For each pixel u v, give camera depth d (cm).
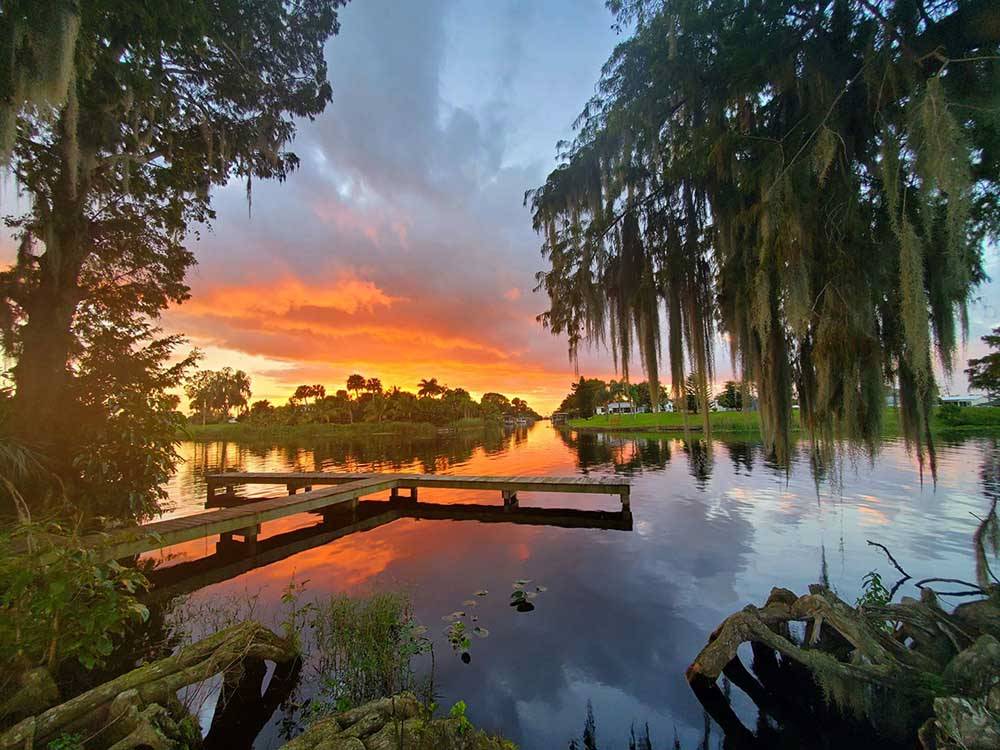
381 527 841
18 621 219
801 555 550
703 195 331
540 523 846
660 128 315
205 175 688
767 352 292
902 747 240
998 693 204
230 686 303
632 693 302
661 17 285
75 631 236
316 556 650
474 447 3012
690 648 356
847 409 251
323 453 2725
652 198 349
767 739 255
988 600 271
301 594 495
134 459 564
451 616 426
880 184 243
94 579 240
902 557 523
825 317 249
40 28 312
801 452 1585
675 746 252
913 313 204
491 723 275
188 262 766
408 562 612
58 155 521
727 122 286
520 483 970
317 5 666
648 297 357
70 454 526
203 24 473
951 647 265
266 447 3447
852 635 275
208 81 617
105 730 222
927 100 184
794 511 782
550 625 404
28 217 550
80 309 625
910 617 289
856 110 241
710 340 342
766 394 299
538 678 321
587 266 381
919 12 208
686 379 365
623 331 366
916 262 203
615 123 317
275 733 271
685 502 933
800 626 376
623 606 439
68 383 560
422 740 211
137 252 687
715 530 694
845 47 240
